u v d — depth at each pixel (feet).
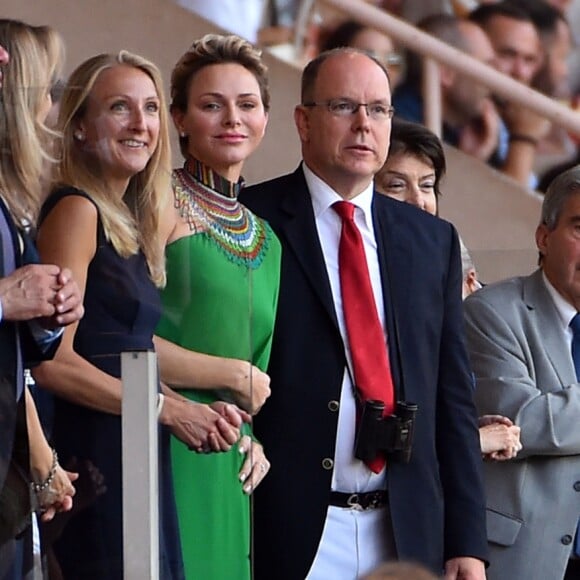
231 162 49.65
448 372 52.21
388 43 77.92
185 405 42.73
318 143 51.44
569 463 56.39
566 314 57.47
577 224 56.80
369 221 51.70
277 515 49.06
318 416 49.47
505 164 81.66
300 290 50.08
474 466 51.98
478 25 82.53
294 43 76.02
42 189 40.91
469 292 60.85
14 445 37.73
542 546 56.08
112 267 41.42
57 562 38.17
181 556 40.75
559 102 83.20
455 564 51.44
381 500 49.96
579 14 83.41
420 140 58.34
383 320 50.80
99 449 38.55
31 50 40.83
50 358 38.73
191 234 45.68
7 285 37.86
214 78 50.01
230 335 44.62
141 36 67.82
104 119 42.22
